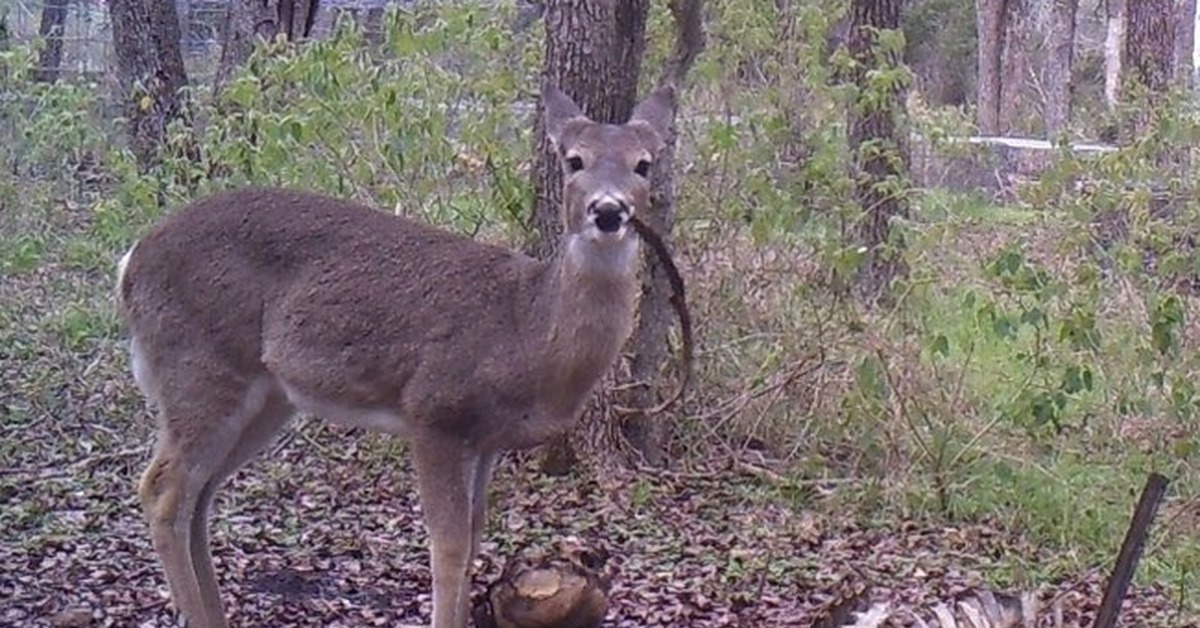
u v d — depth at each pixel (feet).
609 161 26.55
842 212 41.88
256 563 34.91
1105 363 40.83
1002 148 68.44
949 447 40.68
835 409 42.29
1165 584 34.78
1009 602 23.53
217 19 99.81
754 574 34.76
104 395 48.44
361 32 48.96
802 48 43.80
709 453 43.57
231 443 29.30
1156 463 39.60
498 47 43.24
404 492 40.88
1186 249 42.68
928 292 41.81
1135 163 41.63
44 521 37.81
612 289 27.09
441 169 42.98
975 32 146.20
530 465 41.73
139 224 47.01
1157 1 78.89
